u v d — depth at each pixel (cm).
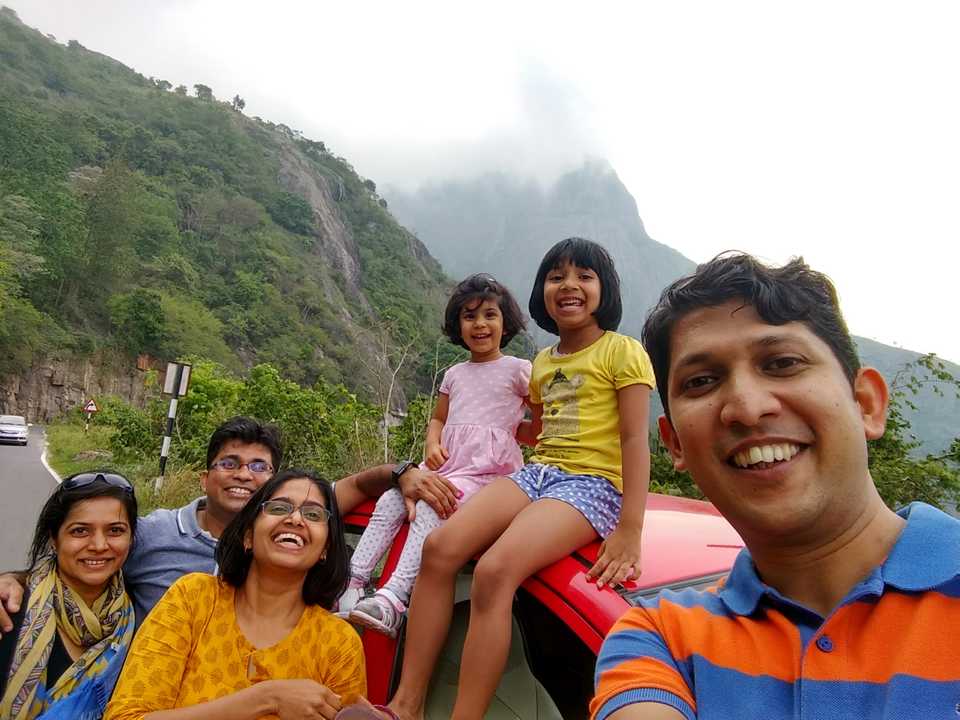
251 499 221
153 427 1556
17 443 3184
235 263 9181
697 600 128
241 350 7519
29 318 5466
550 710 184
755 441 115
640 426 222
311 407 1270
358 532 262
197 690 206
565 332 263
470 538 208
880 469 543
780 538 115
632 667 119
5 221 5788
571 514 205
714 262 128
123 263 6906
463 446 281
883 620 103
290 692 191
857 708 99
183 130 11894
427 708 203
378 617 212
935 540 108
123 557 253
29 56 11888
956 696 94
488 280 305
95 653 241
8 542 951
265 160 12356
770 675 108
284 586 218
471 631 186
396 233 14162
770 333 117
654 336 133
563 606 182
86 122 10194
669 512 253
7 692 228
